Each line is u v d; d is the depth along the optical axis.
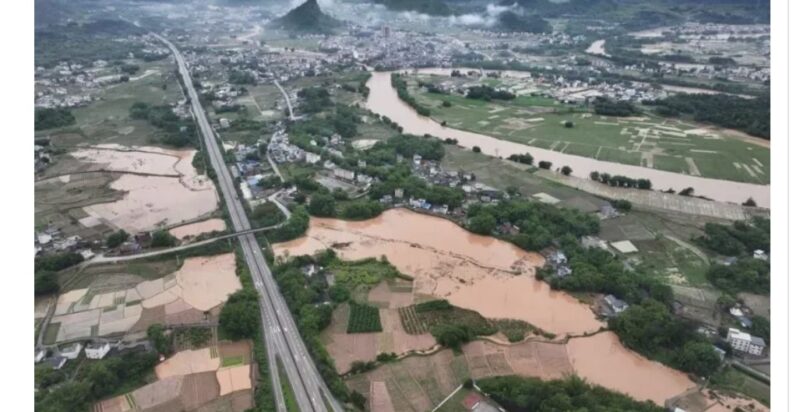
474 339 149.38
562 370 139.25
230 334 150.25
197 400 128.25
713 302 166.00
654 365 141.62
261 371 136.88
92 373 128.38
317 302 166.88
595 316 161.62
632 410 120.94
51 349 143.12
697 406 127.75
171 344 146.75
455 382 133.38
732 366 140.62
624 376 138.00
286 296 167.38
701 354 138.38
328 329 154.00
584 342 150.25
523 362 141.12
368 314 160.12
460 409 124.62
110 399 127.56
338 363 140.38
